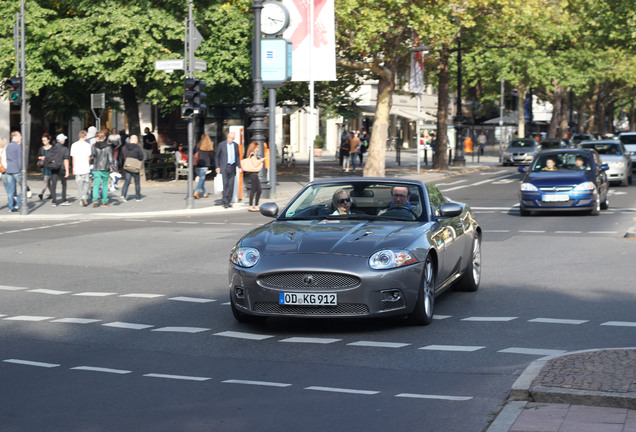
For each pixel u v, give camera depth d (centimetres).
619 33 5038
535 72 6731
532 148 6619
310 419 736
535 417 703
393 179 1304
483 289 1442
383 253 1091
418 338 1072
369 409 764
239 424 723
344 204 1259
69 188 3928
